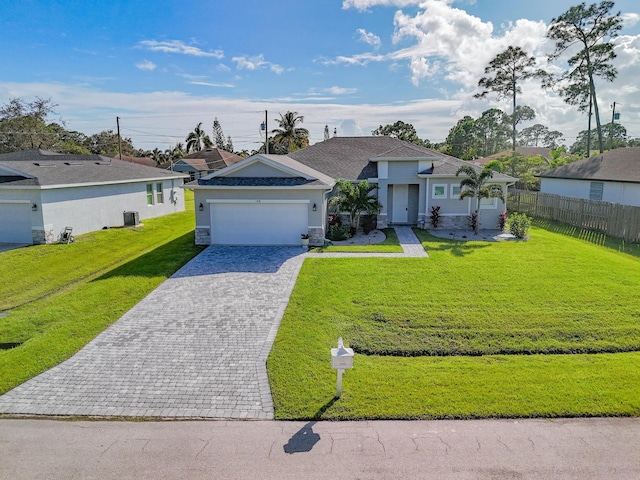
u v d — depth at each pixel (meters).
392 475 5.45
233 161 58.53
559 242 18.94
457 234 20.94
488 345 9.20
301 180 18.59
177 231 23.67
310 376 8.02
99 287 13.23
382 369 8.25
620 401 7.03
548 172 31.81
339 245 18.61
